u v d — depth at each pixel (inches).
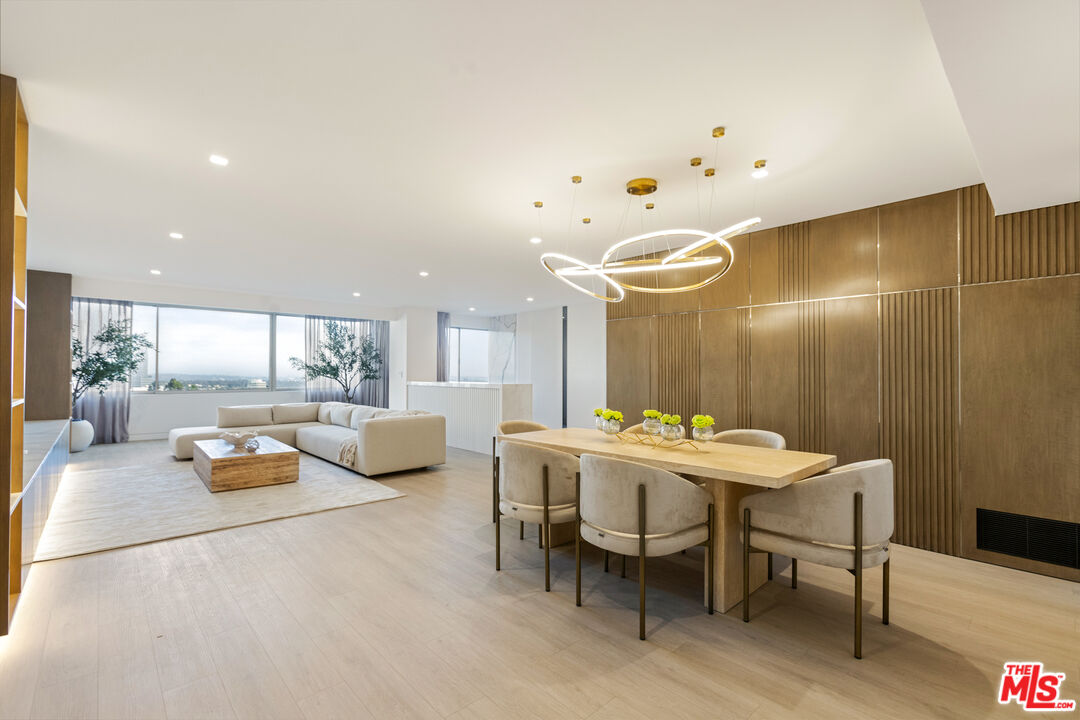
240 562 125.4
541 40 78.3
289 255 223.6
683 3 69.7
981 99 76.9
